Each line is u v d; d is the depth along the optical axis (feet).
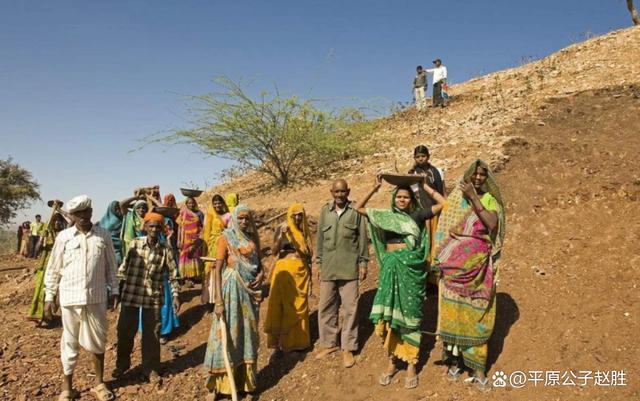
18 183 103.09
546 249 19.88
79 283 16.87
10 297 32.27
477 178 14.84
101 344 17.52
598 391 13.28
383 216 16.06
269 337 19.71
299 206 19.76
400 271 15.51
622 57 45.83
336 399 16.48
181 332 23.53
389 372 16.29
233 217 17.63
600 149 26.40
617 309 15.66
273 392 17.71
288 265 19.56
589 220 20.89
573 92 37.68
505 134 32.12
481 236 14.70
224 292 17.11
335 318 19.01
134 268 19.12
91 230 17.33
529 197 23.35
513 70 59.16
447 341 14.89
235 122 35.06
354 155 40.22
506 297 17.85
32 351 22.48
